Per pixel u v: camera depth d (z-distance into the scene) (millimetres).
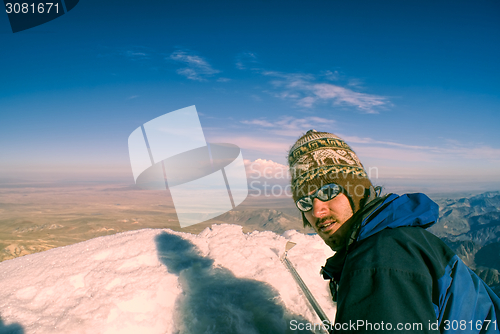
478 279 858
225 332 1575
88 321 1584
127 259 2100
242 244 2492
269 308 1743
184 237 2502
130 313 1699
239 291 1857
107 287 1820
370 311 613
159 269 2021
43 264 2018
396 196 903
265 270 2123
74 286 1843
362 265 693
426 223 808
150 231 2586
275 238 2811
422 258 711
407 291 622
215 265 2125
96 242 2357
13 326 1506
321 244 2803
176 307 1762
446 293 730
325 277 1109
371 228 820
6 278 1860
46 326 1526
